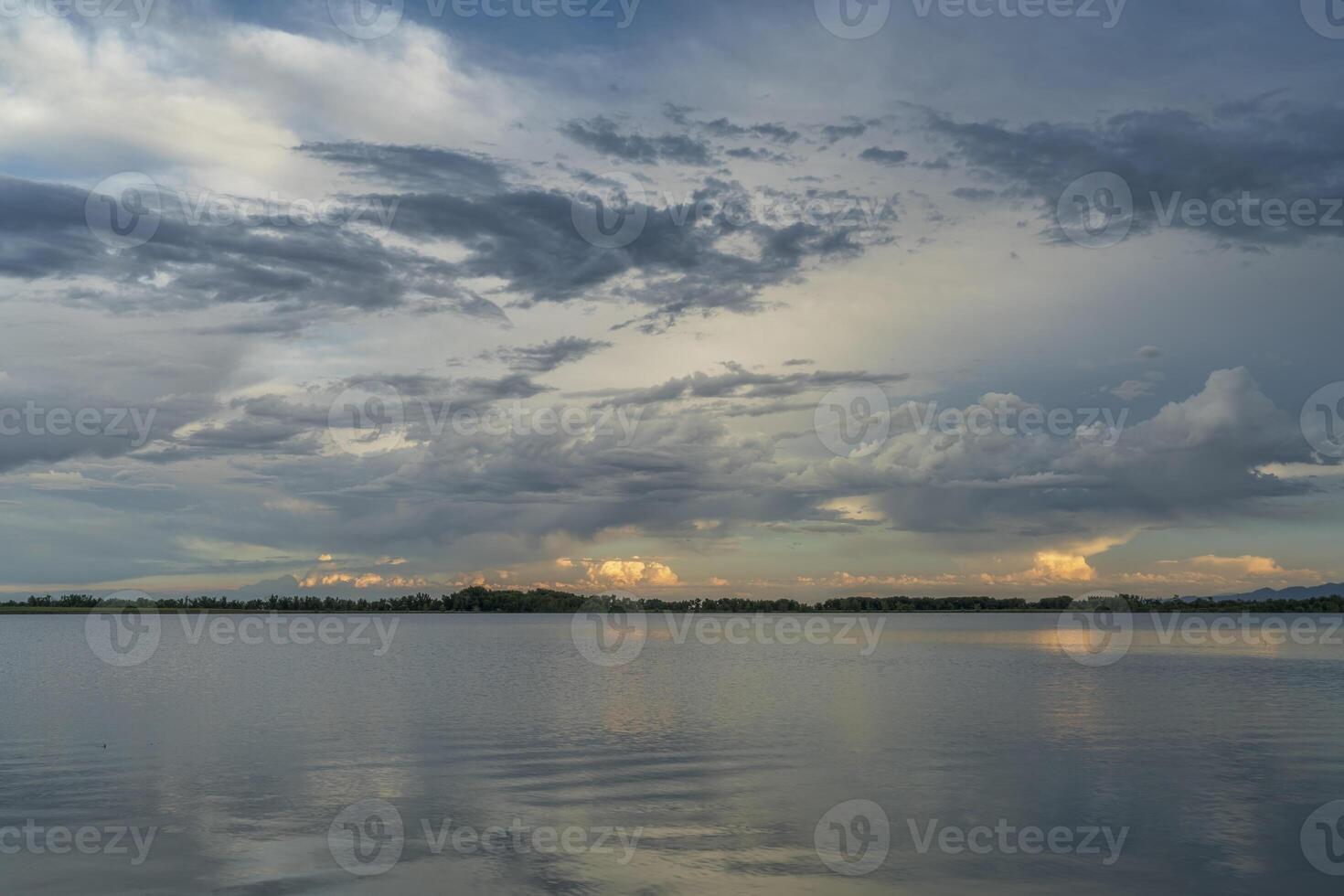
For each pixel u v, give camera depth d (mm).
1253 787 28250
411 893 19016
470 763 32031
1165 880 20016
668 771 30656
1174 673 70562
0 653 99562
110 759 33094
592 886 19578
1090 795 27234
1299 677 66312
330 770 30984
